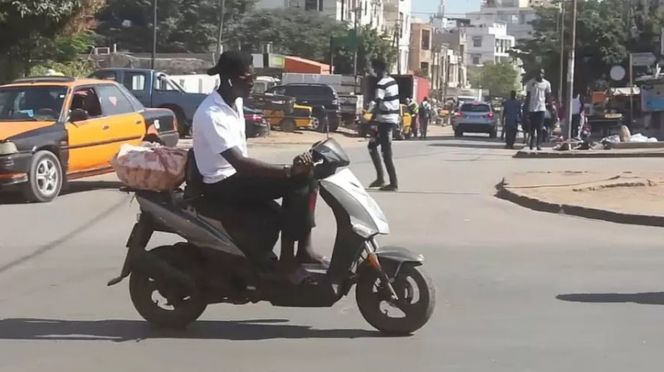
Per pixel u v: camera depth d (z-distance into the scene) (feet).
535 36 197.67
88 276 28.99
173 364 19.49
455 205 45.21
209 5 203.41
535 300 25.63
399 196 48.19
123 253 32.91
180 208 21.40
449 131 182.39
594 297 26.00
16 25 77.82
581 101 96.07
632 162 67.26
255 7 237.86
